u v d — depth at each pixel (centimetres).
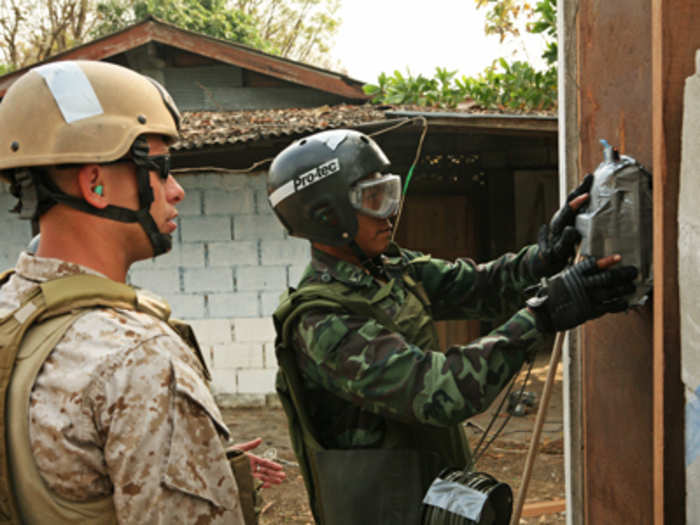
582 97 172
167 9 2002
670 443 117
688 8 109
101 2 2000
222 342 629
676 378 115
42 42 1981
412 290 168
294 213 158
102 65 106
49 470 89
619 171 122
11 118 100
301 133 572
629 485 152
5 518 91
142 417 90
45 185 101
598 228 122
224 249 623
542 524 351
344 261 158
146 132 104
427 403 131
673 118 112
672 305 115
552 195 829
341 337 141
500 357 131
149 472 90
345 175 153
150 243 108
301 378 159
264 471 146
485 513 136
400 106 831
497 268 178
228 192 620
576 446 190
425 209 800
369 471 150
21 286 100
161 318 110
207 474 95
